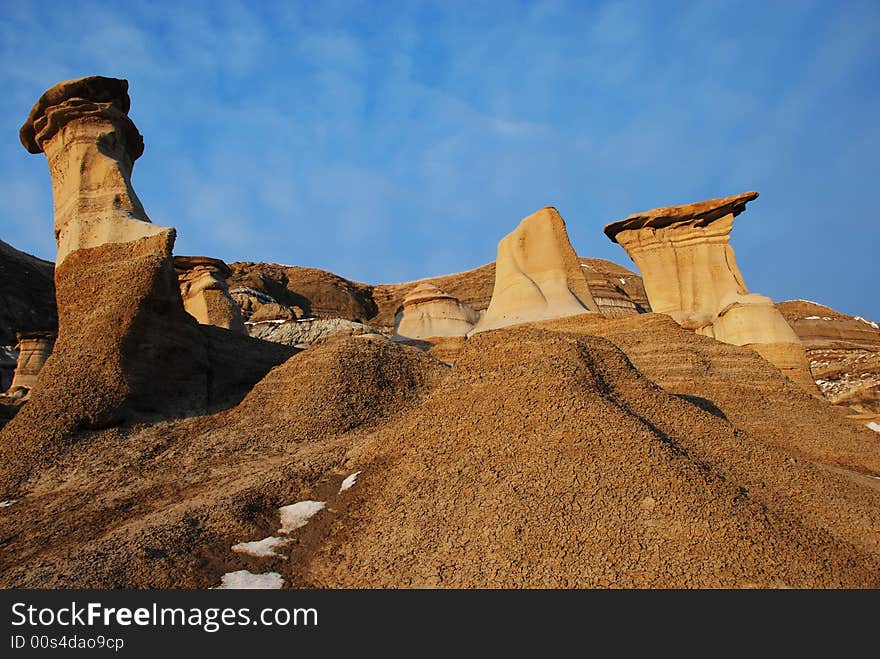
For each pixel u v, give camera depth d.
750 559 7.57
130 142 21.67
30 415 15.25
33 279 65.69
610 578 7.52
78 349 16.73
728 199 32.00
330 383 16.19
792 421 16.08
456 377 12.56
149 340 17.36
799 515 9.62
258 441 14.47
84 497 12.40
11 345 56.41
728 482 9.38
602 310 56.25
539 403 10.89
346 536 9.26
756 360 18.64
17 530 11.12
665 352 18.86
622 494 8.66
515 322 27.06
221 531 9.52
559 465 9.40
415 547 8.53
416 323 41.09
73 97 20.39
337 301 72.81
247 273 71.31
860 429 16.16
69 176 20.02
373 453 11.56
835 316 58.16
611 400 11.23
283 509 10.38
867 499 10.55
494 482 9.41
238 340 22.34
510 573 7.75
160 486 12.56
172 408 17.44
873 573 7.83
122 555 8.63
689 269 32.62
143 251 18.41
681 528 8.01
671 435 11.37
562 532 8.23
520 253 30.12
